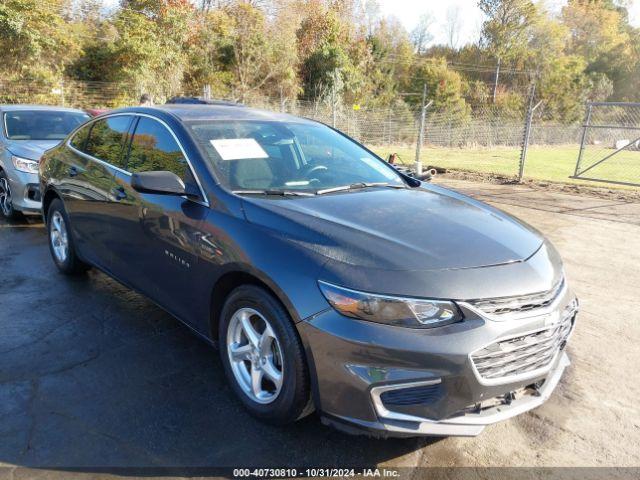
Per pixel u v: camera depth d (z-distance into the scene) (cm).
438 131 2783
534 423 292
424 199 340
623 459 263
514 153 2498
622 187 1181
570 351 379
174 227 316
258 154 344
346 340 227
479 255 257
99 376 318
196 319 316
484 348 228
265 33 3036
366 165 396
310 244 253
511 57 5550
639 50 6278
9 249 573
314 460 253
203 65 2802
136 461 246
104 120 437
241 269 267
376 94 4066
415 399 229
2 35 1855
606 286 520
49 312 409
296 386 248
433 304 227
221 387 311
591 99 5191
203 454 253
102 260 413
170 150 345
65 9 2414
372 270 234
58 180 462
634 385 335
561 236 709
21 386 304
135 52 2219
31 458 244
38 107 791
